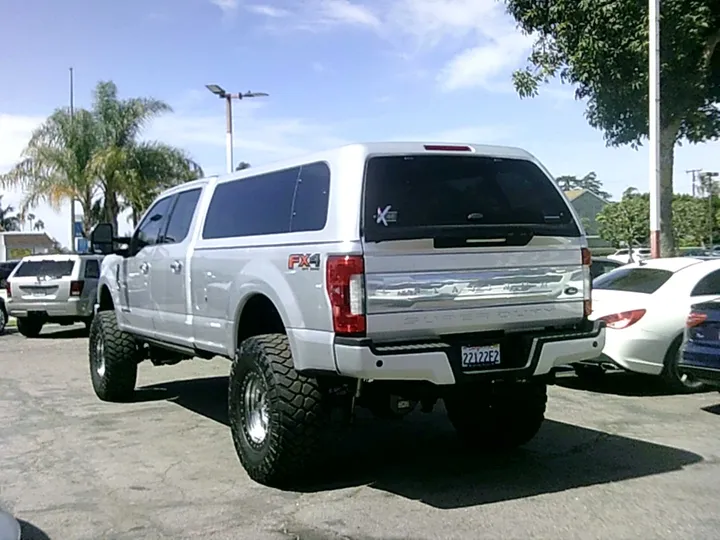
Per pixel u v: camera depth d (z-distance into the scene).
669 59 13.59
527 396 6.33
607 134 15.56
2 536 3.69
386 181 5.24
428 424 7.71
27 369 12.11
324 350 5.12
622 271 9.76
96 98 28.47
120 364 8.84
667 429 7.32
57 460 6.60
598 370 9.29
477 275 5.38
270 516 5.09
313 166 5.60
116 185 27.98
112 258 9.19
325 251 5.13
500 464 6.23
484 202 5.55
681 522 4.85
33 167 28.27
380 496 5.45
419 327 5.19
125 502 5.45
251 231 6.18
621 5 13.50
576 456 6.43
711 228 60.66
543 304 5.67
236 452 6.59
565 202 5.94
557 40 14.53
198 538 4.73
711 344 7.58
